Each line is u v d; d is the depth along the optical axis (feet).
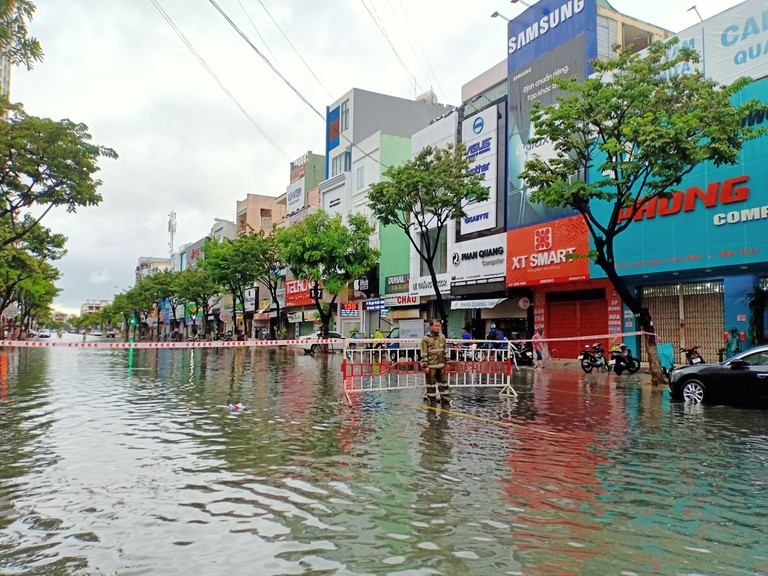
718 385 37.47
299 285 159.12
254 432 28.37
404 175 70.18
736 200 54.95
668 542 14.03
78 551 13.48
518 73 83.05
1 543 13.97
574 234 71.92
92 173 66.69
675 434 28.04
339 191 138.31
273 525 15.20
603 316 73.31
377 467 21.34
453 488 18.57
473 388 49.06
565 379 57.47
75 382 53.62
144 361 87.10
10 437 27.14
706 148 45.01
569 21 76.13
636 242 63.98
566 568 12.51
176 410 35.68
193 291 200.44
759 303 55.77
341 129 142.00
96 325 572.92
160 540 14.15
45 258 101.55
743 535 14.52
